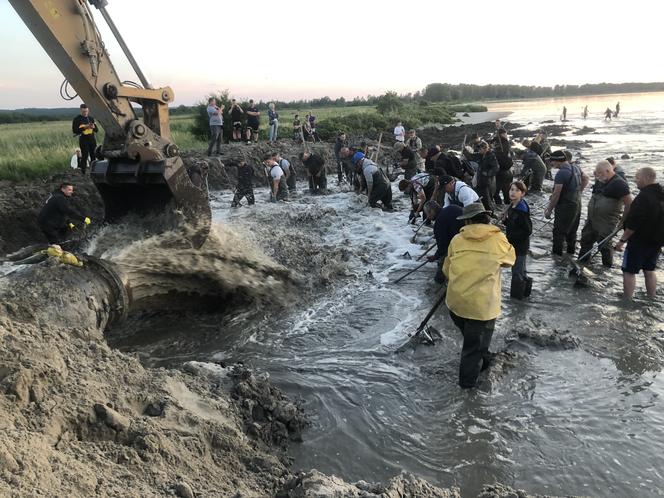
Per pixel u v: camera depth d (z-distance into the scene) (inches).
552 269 329.4
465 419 174.4
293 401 187.9
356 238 425.1
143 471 115.7
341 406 185.2
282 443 161.5
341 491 114.6
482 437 164.4
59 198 288.0
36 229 437.4
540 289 294.0
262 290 294.8
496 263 188.2
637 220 257.0
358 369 211.8
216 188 701.3
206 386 177.8
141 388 155.2
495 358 210.1
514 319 252.7
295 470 150.2
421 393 192.2
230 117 951.0
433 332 237.8
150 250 257.8
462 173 425.1
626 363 206.5
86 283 220.5
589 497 137.5
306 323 264.4
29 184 501.7
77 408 126.5
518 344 223.6
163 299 276.2
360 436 167.5
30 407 120.1
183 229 264.7
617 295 280.4
